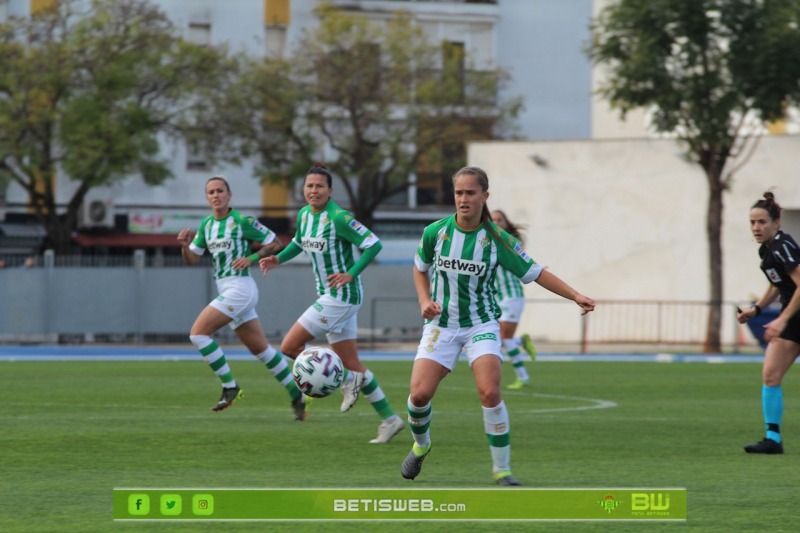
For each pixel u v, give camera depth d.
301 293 99.19
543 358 88.12
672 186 105.44
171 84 122.69
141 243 141.62
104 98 116.75
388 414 34.53
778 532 22.08
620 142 106.44
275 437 35.59
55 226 119.06
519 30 160.25
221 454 31.78
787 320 33.09
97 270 98.19
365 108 128.12
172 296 98.81
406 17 129.75
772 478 28.67
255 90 125.81
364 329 99.38
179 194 144.62
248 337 40.41
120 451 32.22
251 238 40.16
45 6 118.00
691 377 66.12
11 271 97.94
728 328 100.75
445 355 26.09
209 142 126.81
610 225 106.81
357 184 148.12
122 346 95.50
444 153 133.25
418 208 152.38
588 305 24.98
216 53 124.06
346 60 126.06
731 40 88.56
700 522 22.95
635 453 33.22
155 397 49.47
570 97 162.38
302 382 30.23
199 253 40.91
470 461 30.89
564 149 107.62
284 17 148.75
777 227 33.78
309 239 35.78
